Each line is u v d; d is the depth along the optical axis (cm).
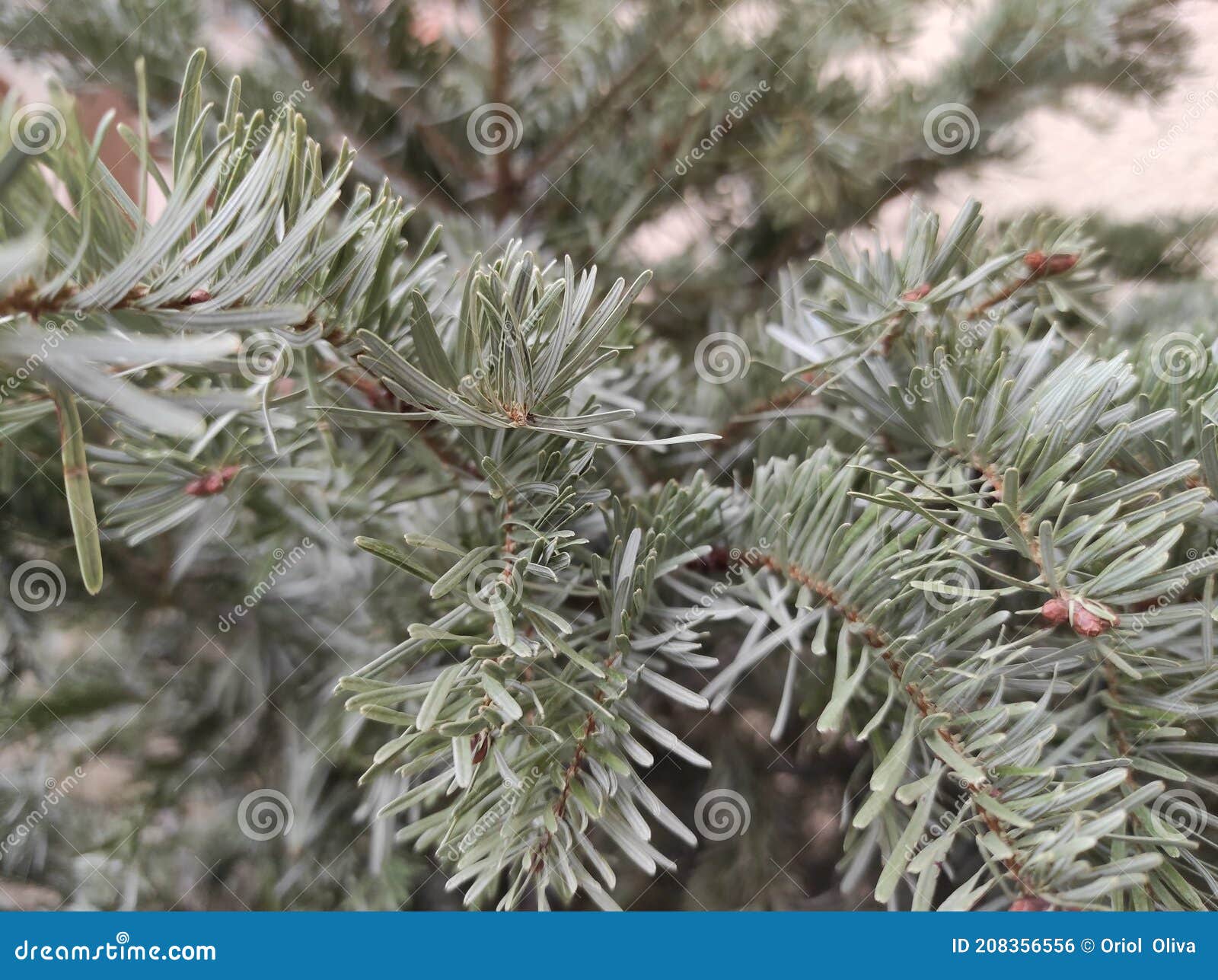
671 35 59
